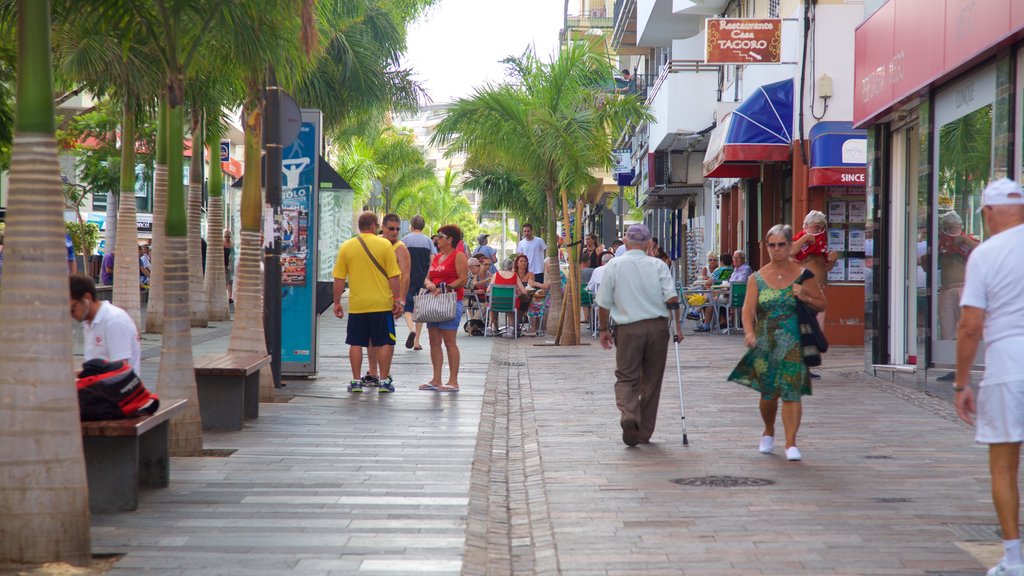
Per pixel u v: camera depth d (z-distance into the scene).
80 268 38.94
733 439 10.16
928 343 13.68
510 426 11.45
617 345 9.91
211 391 10.76
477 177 55.00
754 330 9.28
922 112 13.76
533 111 21.50
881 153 15.63
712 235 35.34
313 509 7.31
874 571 5.81
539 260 27.67
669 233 46.44
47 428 5.80
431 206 101.75
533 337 24.56
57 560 5.80
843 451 9.48
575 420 11.45
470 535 6.69
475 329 25.16
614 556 6.16
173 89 9.22
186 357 9.38
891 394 13.41
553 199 23.42
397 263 14.15
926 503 7.42
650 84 42.72
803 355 9.12
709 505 7.40
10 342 5.79
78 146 34.19
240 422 10.74
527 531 6.96
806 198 20.59
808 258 14.11
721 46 21.31
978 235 12.16
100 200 52.31
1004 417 5.59
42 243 5.82
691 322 29.92
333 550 6.27
